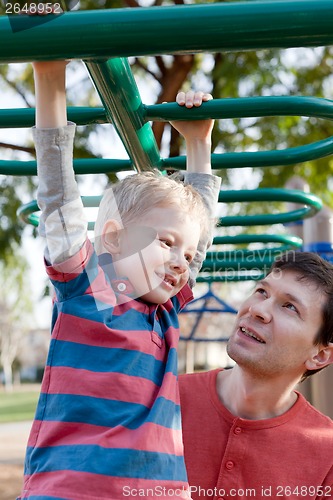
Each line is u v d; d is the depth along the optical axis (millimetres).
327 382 2740
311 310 1217
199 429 1279
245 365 1225
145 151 1312
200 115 1140
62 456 968
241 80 4844
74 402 1000
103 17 661
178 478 1037
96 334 1041
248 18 651
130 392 1020
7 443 7305
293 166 4996
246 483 1224
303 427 1282
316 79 4977
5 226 4934
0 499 4293
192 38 660
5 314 20828
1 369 26750
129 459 961
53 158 938
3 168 1640
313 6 647
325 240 2863
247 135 4988
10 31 661
